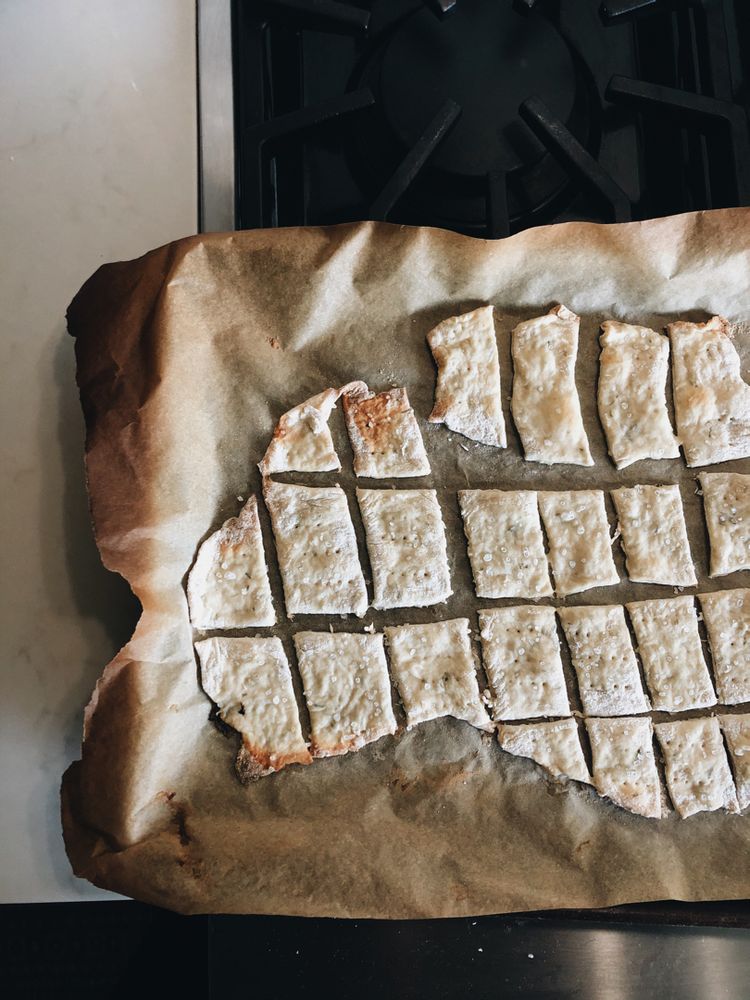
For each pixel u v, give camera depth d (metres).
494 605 0.48
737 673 0.48
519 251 0.47
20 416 0.50
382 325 0.49
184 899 0.43
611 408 0.49
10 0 0.52
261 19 0.50
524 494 0.49
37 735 0.47
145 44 0.52
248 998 0.43
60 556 0.49
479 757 0.47
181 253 0.46
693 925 0.44
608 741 0.47
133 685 0.44
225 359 0.48
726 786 0.47
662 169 0.51
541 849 0.45
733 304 0.49
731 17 0.53
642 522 0.49
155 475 0.45
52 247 0.50
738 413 0.49
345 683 0.47
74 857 0.43
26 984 0.58
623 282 0.49
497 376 0.49
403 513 0.49
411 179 0.46
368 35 0.51
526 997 0.43
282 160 0.51
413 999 0.43
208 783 0.46
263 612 0.48
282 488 0.48
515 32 0.50
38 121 0.51
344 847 0.44
